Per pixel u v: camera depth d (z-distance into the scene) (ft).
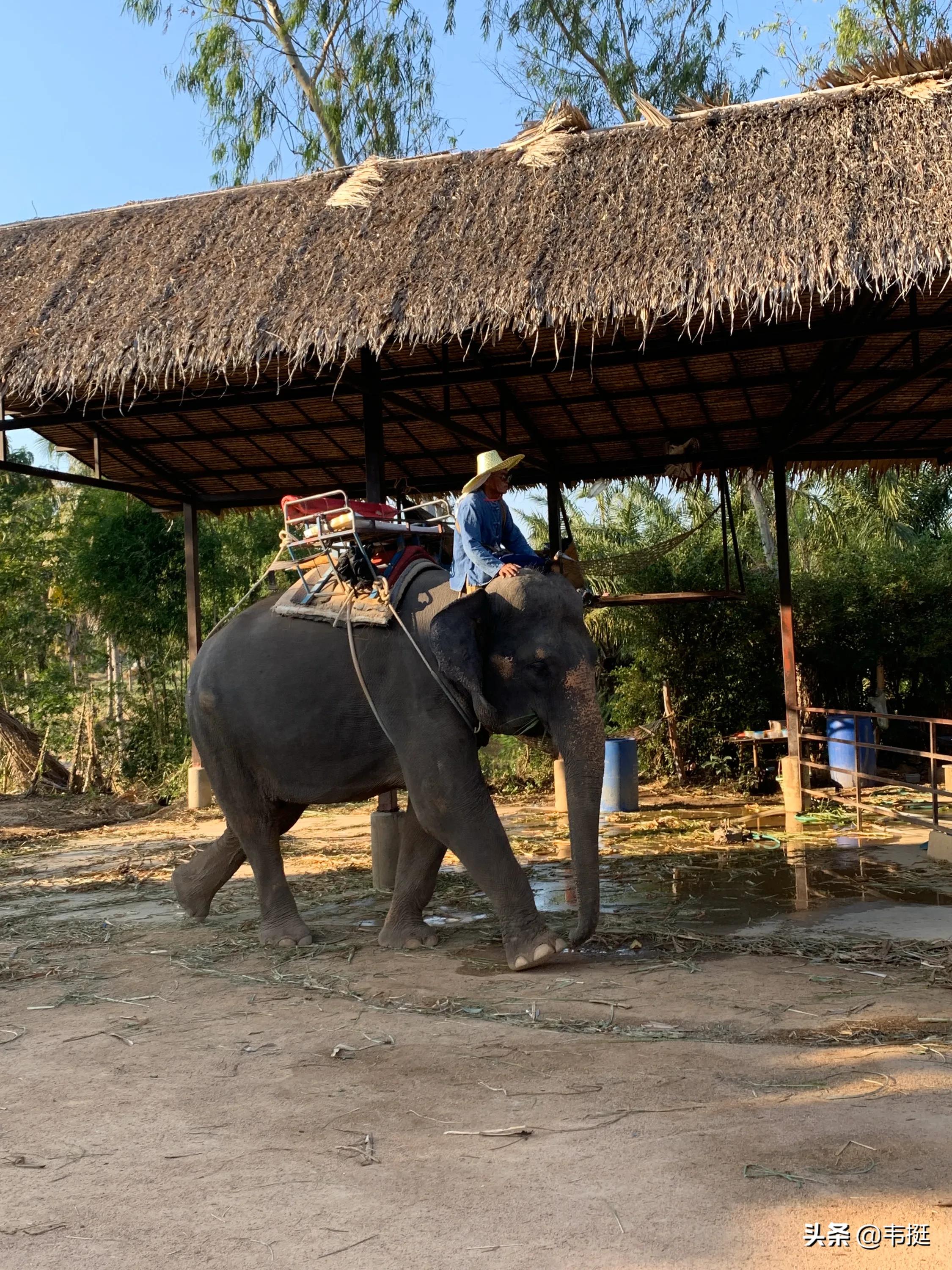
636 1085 12.70
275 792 21.68
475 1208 9.77
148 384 26.89
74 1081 13.83
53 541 62.23
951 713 47.06
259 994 17.66
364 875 28.94
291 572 54.65
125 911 25.43
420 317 24.08
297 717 20.89
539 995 16.93
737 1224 9.18
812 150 24.84
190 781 44.37
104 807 45.83
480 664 18.29
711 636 46.09
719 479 39.73
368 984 18.07
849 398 34.53
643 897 24.56
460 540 19.47
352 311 24.71
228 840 23.34
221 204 30.89
